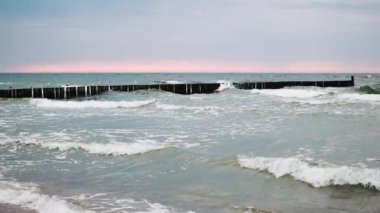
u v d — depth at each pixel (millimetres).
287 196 7062
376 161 9148
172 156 10188
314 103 25219
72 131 14672
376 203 6531
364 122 16281
